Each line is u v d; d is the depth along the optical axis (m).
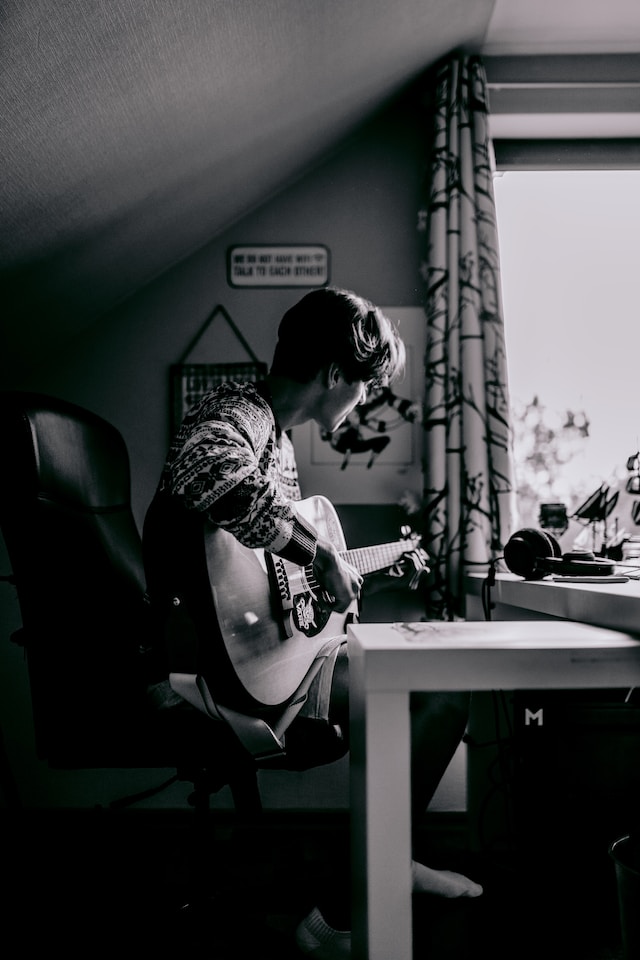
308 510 1.78
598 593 1.13
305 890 1.70
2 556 2.23
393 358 1.57
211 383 2.30
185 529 1.25
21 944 1.44
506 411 2.18
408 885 0.91
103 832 2.10
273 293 2.33
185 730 1.26
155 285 2.33
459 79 2.25
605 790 1.54
